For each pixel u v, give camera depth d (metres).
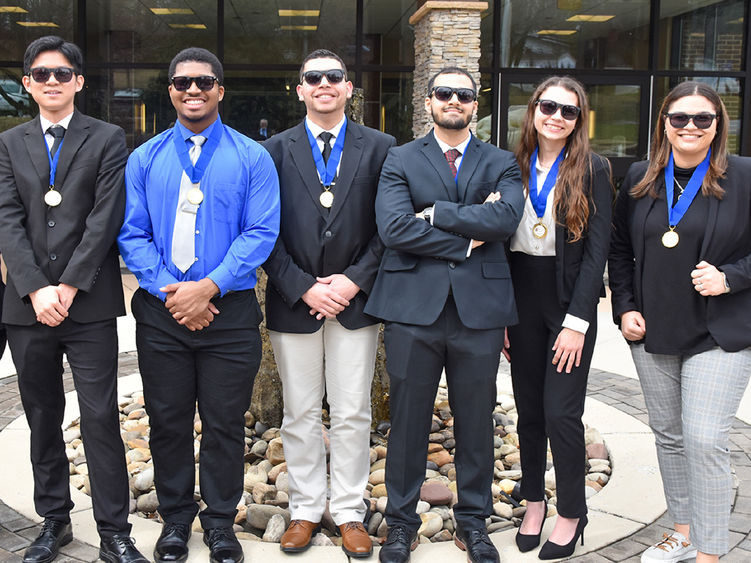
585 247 3.06
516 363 3.28
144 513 3.74
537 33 11.08
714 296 2.88
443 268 3.06
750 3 11.16
